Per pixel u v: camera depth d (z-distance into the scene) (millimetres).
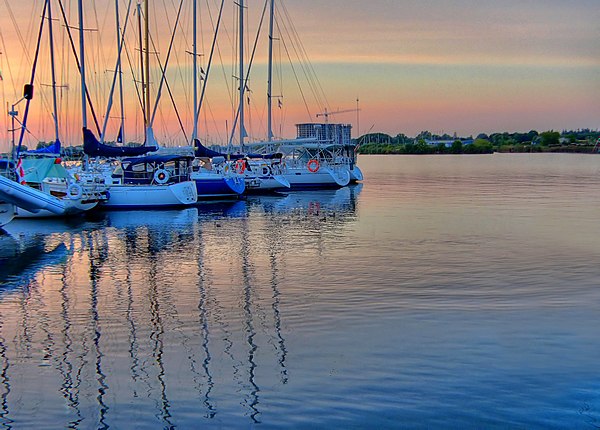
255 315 11797
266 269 16297
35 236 23094
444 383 8305
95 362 9398
